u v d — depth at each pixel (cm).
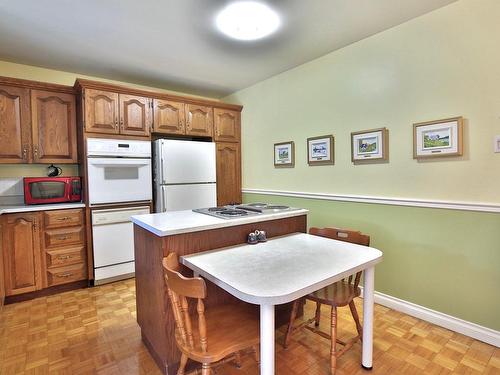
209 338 128
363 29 226
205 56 275
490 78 179
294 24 216
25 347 184
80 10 196
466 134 190
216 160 367
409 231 221
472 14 184
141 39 239
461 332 197
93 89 280
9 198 286
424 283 215
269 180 348
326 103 277
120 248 297
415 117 214
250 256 150
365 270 156
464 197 193
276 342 190
